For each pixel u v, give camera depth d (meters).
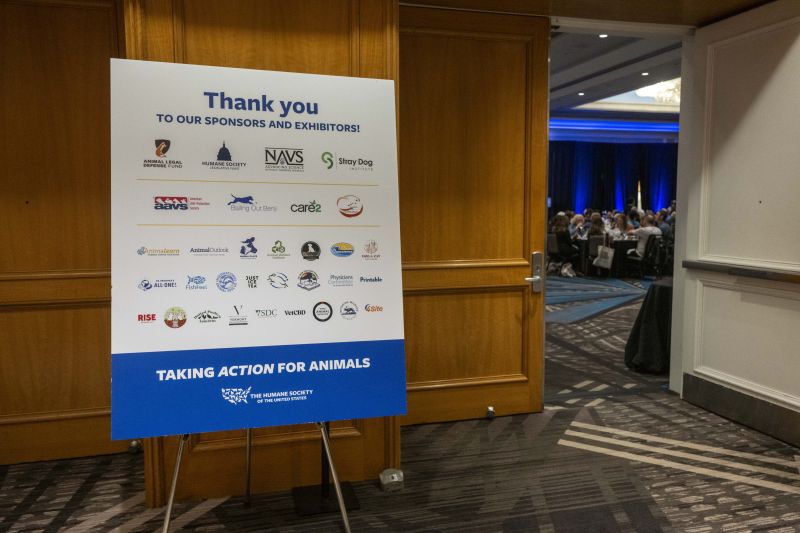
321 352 1.98
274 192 1.96
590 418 3.41
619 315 6.51
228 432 2.46
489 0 3.04
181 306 1.86
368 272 2.04
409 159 3.17
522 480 2.64
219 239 1.91
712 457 2.88
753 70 3.14
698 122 3.51
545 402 3.70
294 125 1.98
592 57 6.86
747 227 3.22
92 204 2.76
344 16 2.37
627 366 4.53
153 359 1.83
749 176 3.20
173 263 1.87
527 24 3.25
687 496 2.50
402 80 3.12
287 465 2.54
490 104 3.26
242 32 2.28
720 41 3.33
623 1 3.08
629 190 15.10
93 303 2.82
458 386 3.35
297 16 2.32
